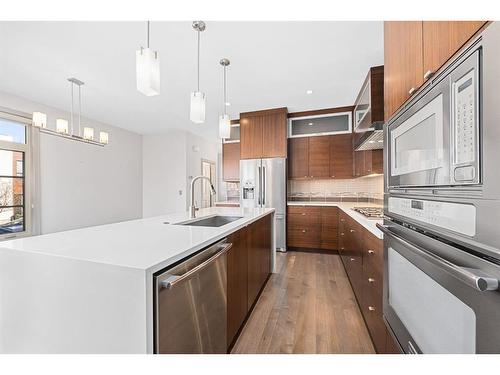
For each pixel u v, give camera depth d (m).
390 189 1.11
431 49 0.76
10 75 2.83
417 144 0.84
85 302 0.89
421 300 0.80
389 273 1.11
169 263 0.91
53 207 3.91
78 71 2.73
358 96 3.49
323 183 4.60
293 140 4.41
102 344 0.86
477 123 0.53
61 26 1.96
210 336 1.24
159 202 5.92
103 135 3.34
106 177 4.97
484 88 0.51
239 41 2.21
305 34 2.11
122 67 2.64
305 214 4.13
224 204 5.01
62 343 0.93
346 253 2.88
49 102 3.70
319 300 2.32
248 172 4.36
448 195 0.65
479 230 0.53
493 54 0.48
